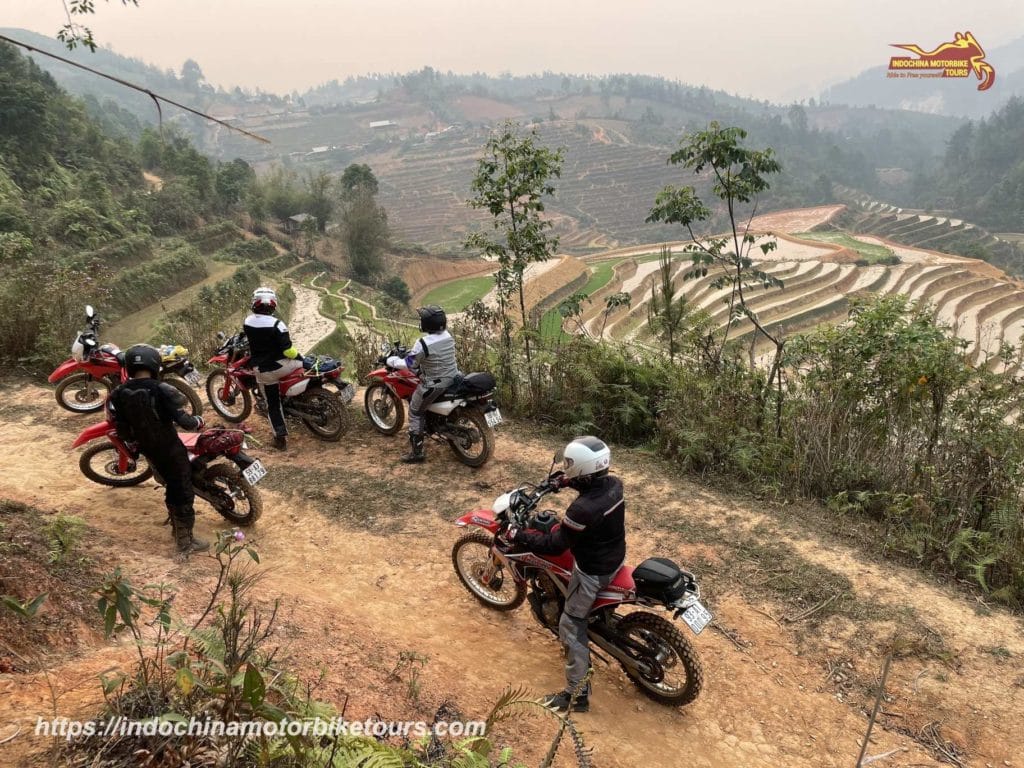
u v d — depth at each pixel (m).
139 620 4.05
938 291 73.56
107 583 2.50
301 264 81.06
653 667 4.38
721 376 8.91
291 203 96.12
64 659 3.43
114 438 6.41
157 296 54.28
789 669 4.80
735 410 8.27
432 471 7.84
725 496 7.24
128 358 5.38
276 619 4.46
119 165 89.75
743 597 5.56
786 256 94.31
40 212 59.56
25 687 3.00
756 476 7.48
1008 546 5.74
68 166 78.06
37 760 2.45
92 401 8.98
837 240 115.50
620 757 3.86
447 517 6.81
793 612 5.36
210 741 2.55
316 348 42.56
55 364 10.46
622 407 8.81
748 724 4.31
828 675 4.75
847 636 5.07
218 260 71.88
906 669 4.75
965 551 5.90
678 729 4.23
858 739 4.21
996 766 4.00
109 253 56.44
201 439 6.04
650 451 8.40
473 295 86.50
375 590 5.61
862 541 6.31
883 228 154.75
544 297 67.44
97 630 3.82
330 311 57.31
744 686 4.63
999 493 6.37
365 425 9.14
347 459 8.13
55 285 11.12
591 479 4.15
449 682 4.26
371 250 86.50
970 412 7.01
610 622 4.50
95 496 6.65
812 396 8.16
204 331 12.19
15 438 8.06
